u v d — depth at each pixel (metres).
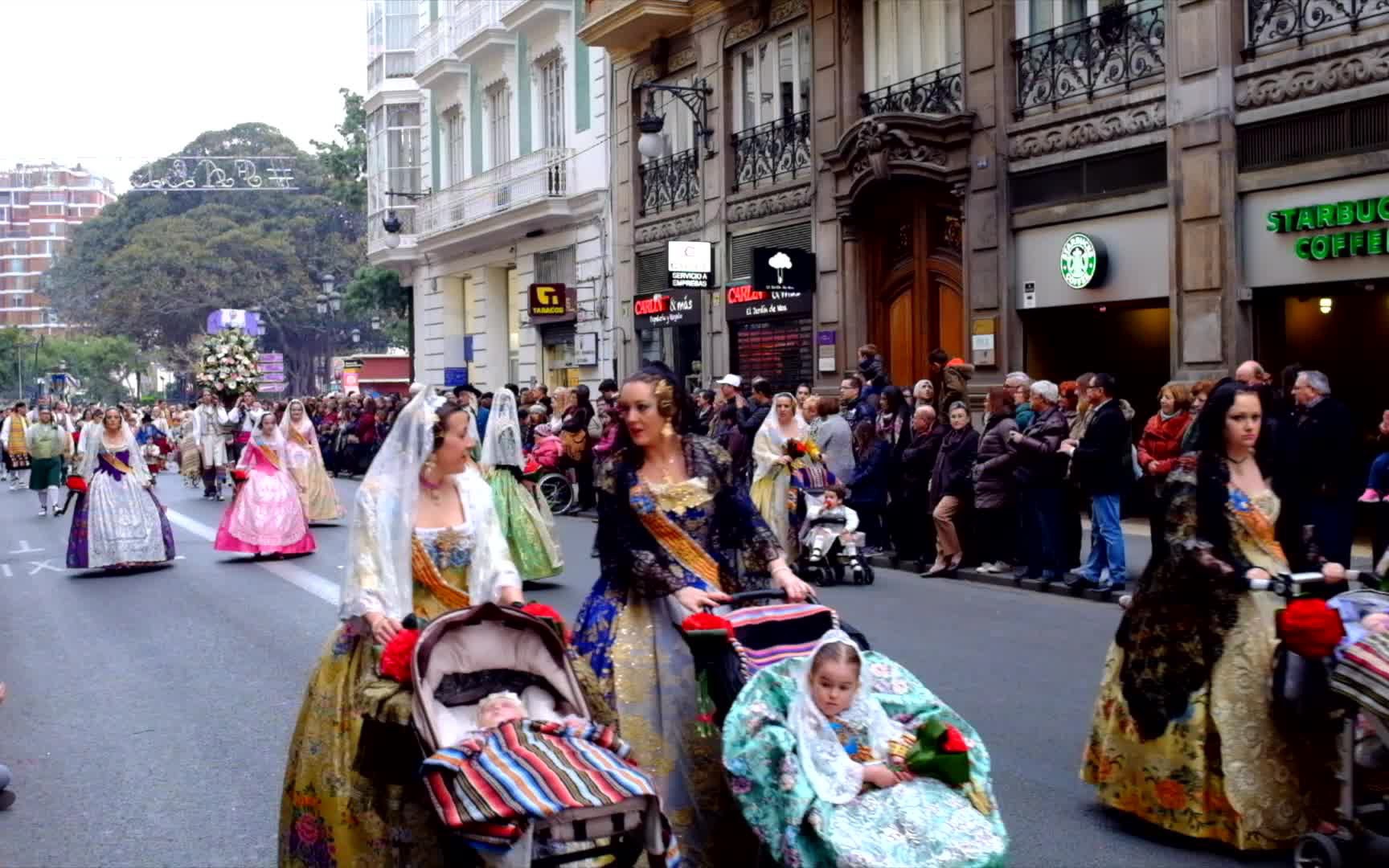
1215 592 5.62
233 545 16.25
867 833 4.31
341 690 4.95
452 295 37.75
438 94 37.47
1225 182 15.20
